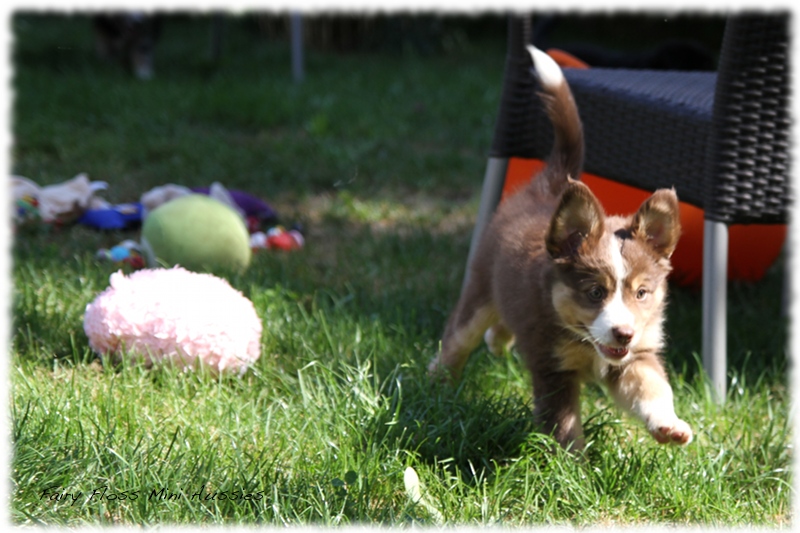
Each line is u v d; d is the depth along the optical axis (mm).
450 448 3119
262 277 4781
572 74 4609
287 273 4910
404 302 4582
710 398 3625
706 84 4500
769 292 5145
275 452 3088
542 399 3248
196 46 14484
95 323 3666
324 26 15117
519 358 3801
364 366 3529
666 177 3979
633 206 4887
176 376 3555
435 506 2850
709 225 3703
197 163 7180
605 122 4273
